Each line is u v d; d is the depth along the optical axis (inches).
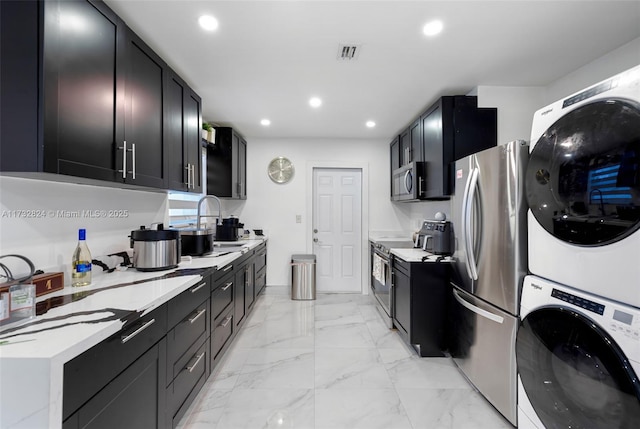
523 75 87.6
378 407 69.1
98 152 51.1
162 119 73.7
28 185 49.9
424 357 93.0
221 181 137.4
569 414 45.2
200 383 67.8
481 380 71.1
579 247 43.9
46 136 40.0
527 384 54.0
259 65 81.4
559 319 46.5
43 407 28.8
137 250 66.8
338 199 170.2
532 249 54.8
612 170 38.4
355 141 167.3
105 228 68.1
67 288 52.9
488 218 67.7
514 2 56.6
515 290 59.4
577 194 43.9
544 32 66.4
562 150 46.7
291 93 101.2
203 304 69.1
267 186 166.9
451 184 93.6
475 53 75.4
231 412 67.0
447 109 96.3
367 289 166.6
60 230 56.2
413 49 73.3
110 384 37.4
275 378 81.0
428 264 93.1
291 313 133.5
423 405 69.9
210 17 60.9
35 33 39.4
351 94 101.7
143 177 65.2
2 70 39.4
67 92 44.0
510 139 95.6
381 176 167.8
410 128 130.6
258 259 138.9
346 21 62.5
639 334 35.2
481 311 69.7
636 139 35.4
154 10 58.6
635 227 35.9
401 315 104.0
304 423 63.7
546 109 51.2
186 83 88.4
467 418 65.4
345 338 107.3
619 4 57.2
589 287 42.3
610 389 38.6
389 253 115.6
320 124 138.2
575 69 84.0
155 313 47.9
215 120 132.0
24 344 31.0
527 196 55.2
